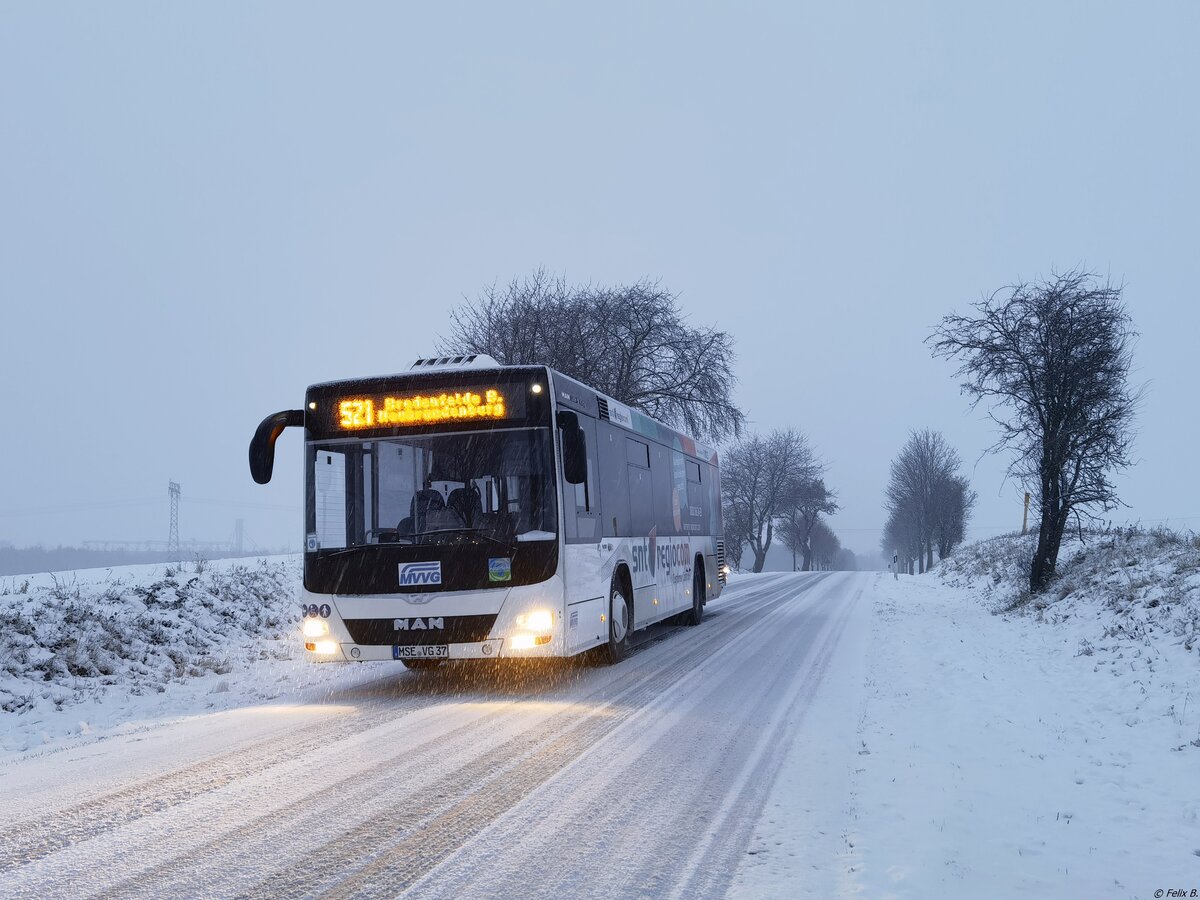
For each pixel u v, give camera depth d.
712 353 32.31
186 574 16.23
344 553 9.78
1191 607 11.62
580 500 10.50
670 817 5.37
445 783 6.12
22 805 5.68
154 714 9.14
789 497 70.12
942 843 4.84
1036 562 20.02
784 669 11.41
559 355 29.28
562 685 10.30
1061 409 19.33
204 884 4.35
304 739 7.57
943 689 9.80
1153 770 6.29
